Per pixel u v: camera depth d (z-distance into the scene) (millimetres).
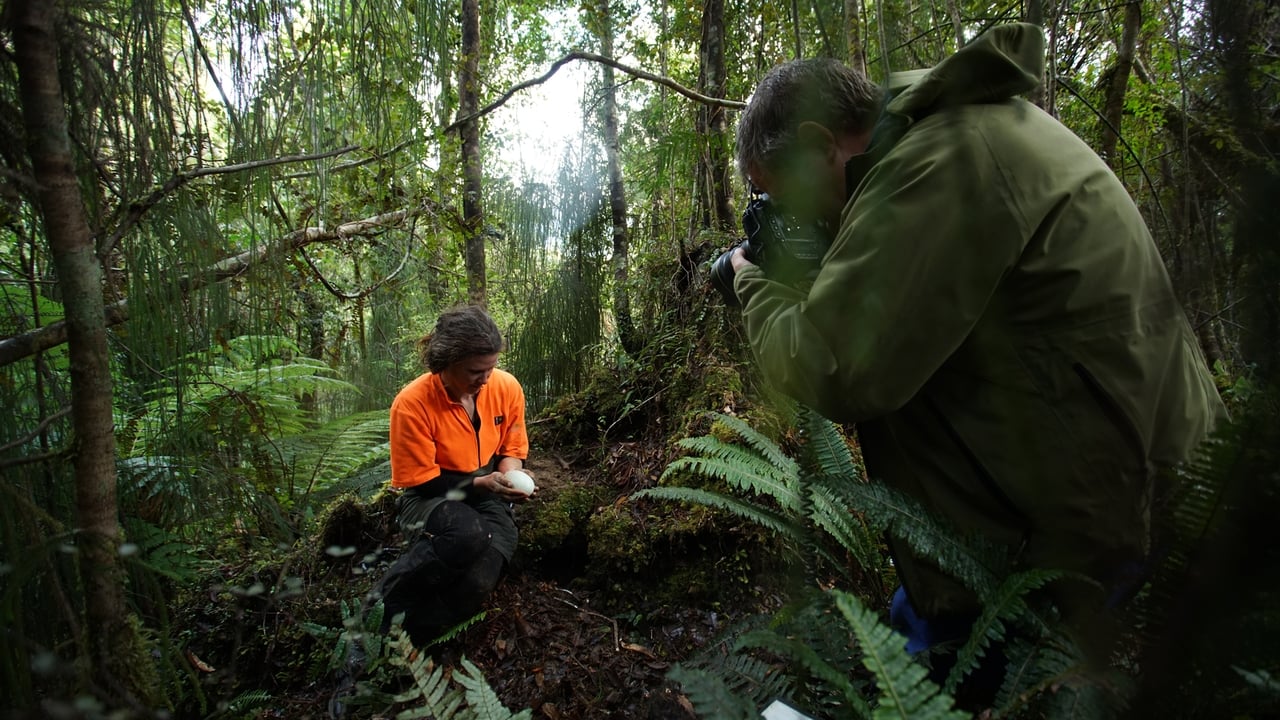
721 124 3158
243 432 1879
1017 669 850
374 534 2525
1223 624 664
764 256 1329
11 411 1212
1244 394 764
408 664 1141
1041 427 929
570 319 4027
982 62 925
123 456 1851
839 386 972
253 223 1570
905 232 898
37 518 993
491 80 3779
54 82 894
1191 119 778
